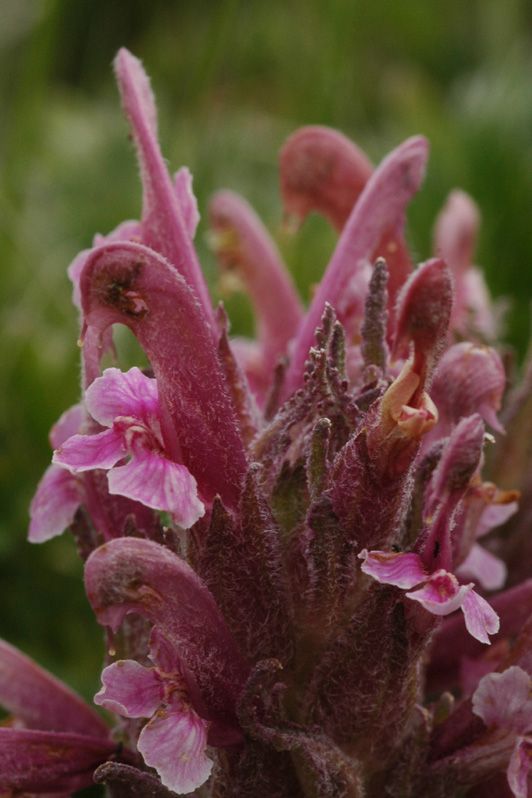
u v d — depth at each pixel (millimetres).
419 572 132
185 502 130
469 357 148
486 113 292
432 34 498
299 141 164
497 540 162
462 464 132
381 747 139
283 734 135
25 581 217
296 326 177
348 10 276
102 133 376
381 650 136
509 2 481
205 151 269
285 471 136
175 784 131
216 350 139
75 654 216
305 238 290
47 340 261
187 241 145
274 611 136
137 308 135
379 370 142
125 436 132
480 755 140
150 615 133
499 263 272
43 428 238
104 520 144
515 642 143
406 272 156
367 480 134
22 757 144
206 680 134
